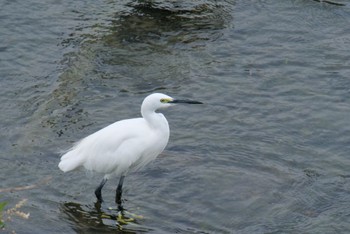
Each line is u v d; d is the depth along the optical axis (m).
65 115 15.94
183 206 13.10
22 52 18.50
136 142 12.88
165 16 20.08
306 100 16.72
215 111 16.30
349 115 16.11
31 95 16.72
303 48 18.92
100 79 17.39
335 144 15.14
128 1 20.84
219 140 15.22
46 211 12.79
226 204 13.12
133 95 16.81
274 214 12.88
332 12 20.58
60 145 14.81
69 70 17.75
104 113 16.08
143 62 18.09
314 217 12.83
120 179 13.27
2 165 14.01
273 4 20.91
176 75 17.64
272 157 14.66
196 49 18.72
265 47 18.95
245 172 14.06
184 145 14.98
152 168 14.18
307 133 15.55
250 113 16.27
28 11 20.33
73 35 19.28
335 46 19.00
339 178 13.97
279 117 16.11
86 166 13.01
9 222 12.34
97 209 13.02
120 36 19.17
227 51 18.72
